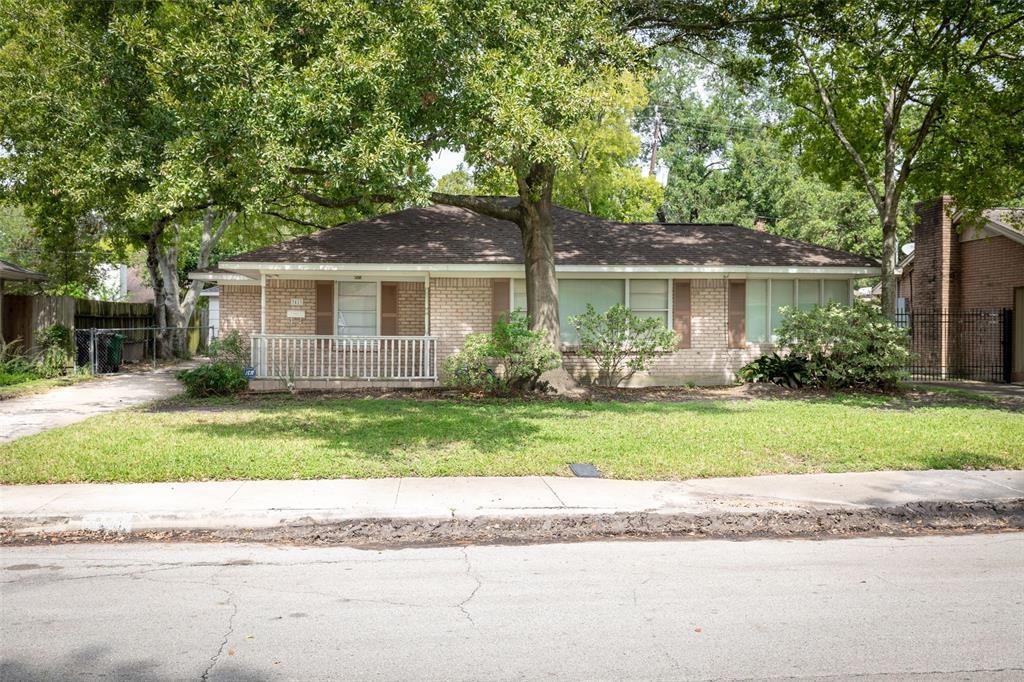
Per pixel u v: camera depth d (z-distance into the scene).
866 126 19.88
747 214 48.94
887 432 11.18
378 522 7.07
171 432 10.87
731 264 18.36
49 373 20.02
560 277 18.73
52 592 5.20
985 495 7.98
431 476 8.60
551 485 8.21
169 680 3.80
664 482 8.45
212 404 14.55
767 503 7.60
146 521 6.93
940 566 5.88
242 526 6.98
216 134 11.36
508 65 11.88
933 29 16.88
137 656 4.09
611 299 18.88
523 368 15.69
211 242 30.62
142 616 4.72
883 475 8.85
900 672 3.94
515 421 12.05
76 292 29.31
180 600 5.03
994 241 21.78
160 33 13.05
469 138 12.77
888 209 18.36
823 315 16.78
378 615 4.76
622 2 16.25
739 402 14.96
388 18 11.84
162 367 25.67
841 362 16.83
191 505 7.20
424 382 17.16
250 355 18.47
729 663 4.05
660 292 18.97
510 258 17.56
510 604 4.98
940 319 22.86
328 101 10.62
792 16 16.42
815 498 7.79
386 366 17.16
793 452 9.84
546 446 10.00
